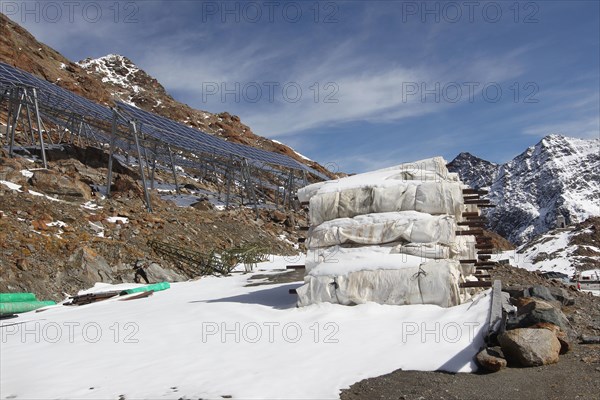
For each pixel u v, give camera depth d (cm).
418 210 1127
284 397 630
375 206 1148
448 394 630
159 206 2617
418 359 740
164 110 8444
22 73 2631
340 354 778
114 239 1977
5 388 709
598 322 970
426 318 910
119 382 707
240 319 1033
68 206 2095
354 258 1086
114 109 2595
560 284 1561
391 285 1016
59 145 3150
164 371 741
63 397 663
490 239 1323
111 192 2595
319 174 4856
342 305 1041
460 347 763
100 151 3238
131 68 10544
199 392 652
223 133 8156
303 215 4222
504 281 1430
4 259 1531
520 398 615
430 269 1006
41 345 952
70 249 1722
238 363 761
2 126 3456
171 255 2033
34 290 1485
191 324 1019
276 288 1441
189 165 4244
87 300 1452
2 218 1755
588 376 671
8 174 2161
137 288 1573
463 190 1232
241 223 2883
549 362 720
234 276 1916
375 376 696
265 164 4362
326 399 624
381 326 892
